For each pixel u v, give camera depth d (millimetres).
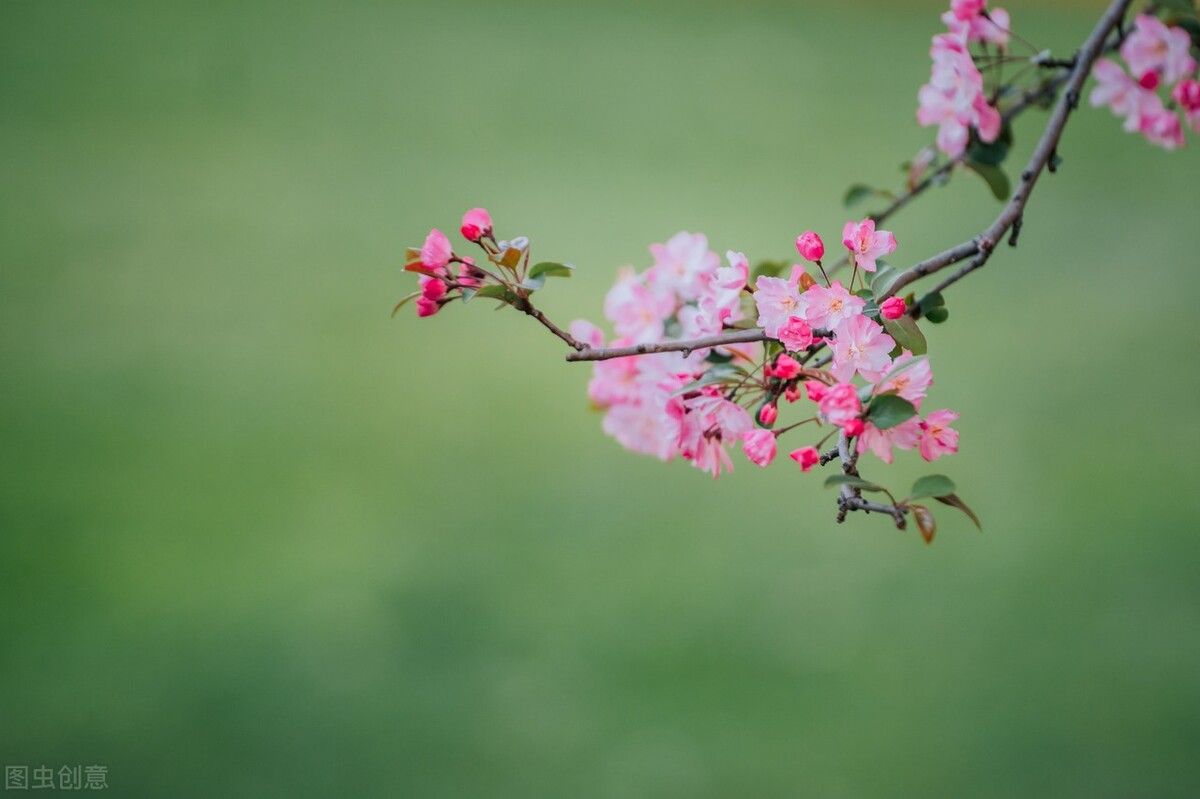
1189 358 6922
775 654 4324
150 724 3896
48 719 3959
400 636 4438
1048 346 7188
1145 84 1849
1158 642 4301
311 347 7133
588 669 4254
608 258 8500
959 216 9242
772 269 1687
